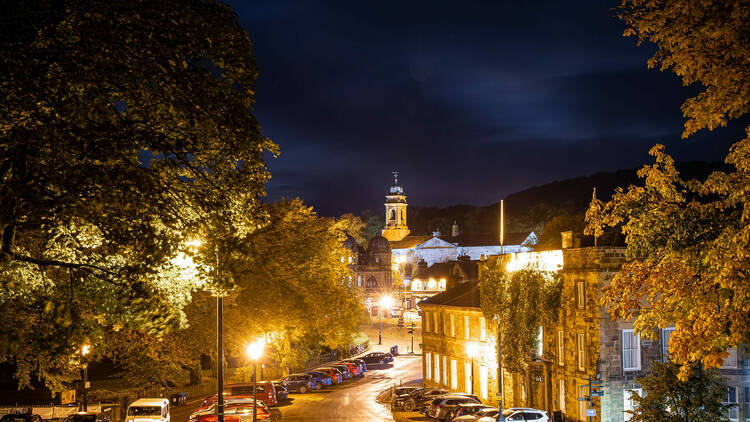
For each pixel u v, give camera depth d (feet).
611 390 135.33
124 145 53.98
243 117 60.70
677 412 109.19
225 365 242.99
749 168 57.98
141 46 54.44
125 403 172.04
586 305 139.64
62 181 50.67
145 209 56.18
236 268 68.85
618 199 66.85
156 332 61.52
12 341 48.24
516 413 134.92
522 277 161.48
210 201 64.39
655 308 64.54
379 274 572.92
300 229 195.72
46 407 149.89
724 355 56.65
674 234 61.82
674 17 56.08
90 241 65.41
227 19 59.26
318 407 186.09
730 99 52.95
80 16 51.57
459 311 203.31
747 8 49.37
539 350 158.40
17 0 49.37
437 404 162.30
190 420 122.31
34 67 51.21
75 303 73.00
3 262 52.60
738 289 52.80
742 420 130.93
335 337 216.13
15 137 51.08
